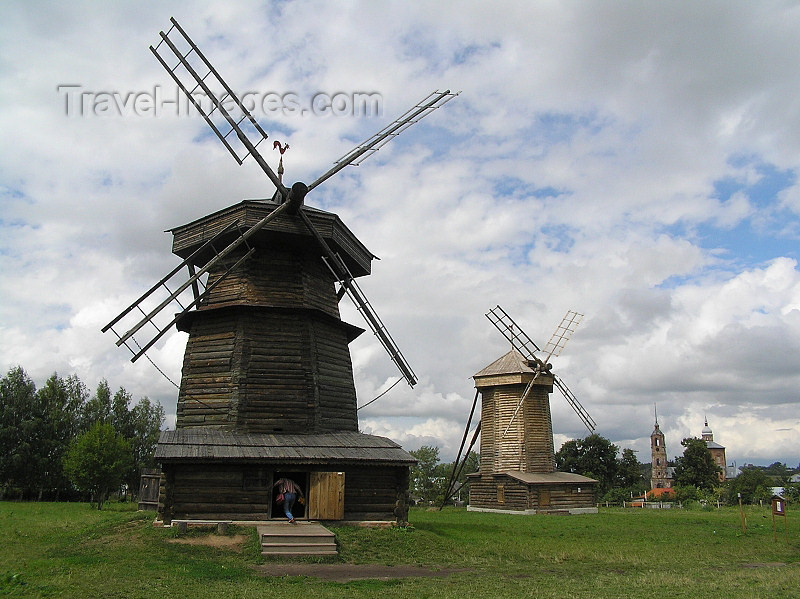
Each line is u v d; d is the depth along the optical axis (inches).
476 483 1998.0
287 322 1024.9
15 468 2415.1
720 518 1551.4
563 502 1820.9
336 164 1105.4
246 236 981.2
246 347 988.6
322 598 512.4
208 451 838.5
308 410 988.6
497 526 1221.7
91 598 494.0
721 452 6840.6
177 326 1124.5
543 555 833.5
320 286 1095.6
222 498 836.6
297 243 1053.2
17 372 2630.4
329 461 869.8
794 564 837.2
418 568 708.0
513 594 546.6
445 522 1300.4
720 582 625.0
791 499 2778.1
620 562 805.9
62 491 2605.8
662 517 1589.6
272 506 884.0
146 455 2856.8
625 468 3253.0
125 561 658.8
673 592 561.6
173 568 629.3
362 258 1192.2
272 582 592.1
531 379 1932.8
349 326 1131.3
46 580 563.8
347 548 768.3
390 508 917.2
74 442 2108.8
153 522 827.4
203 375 1006.4
